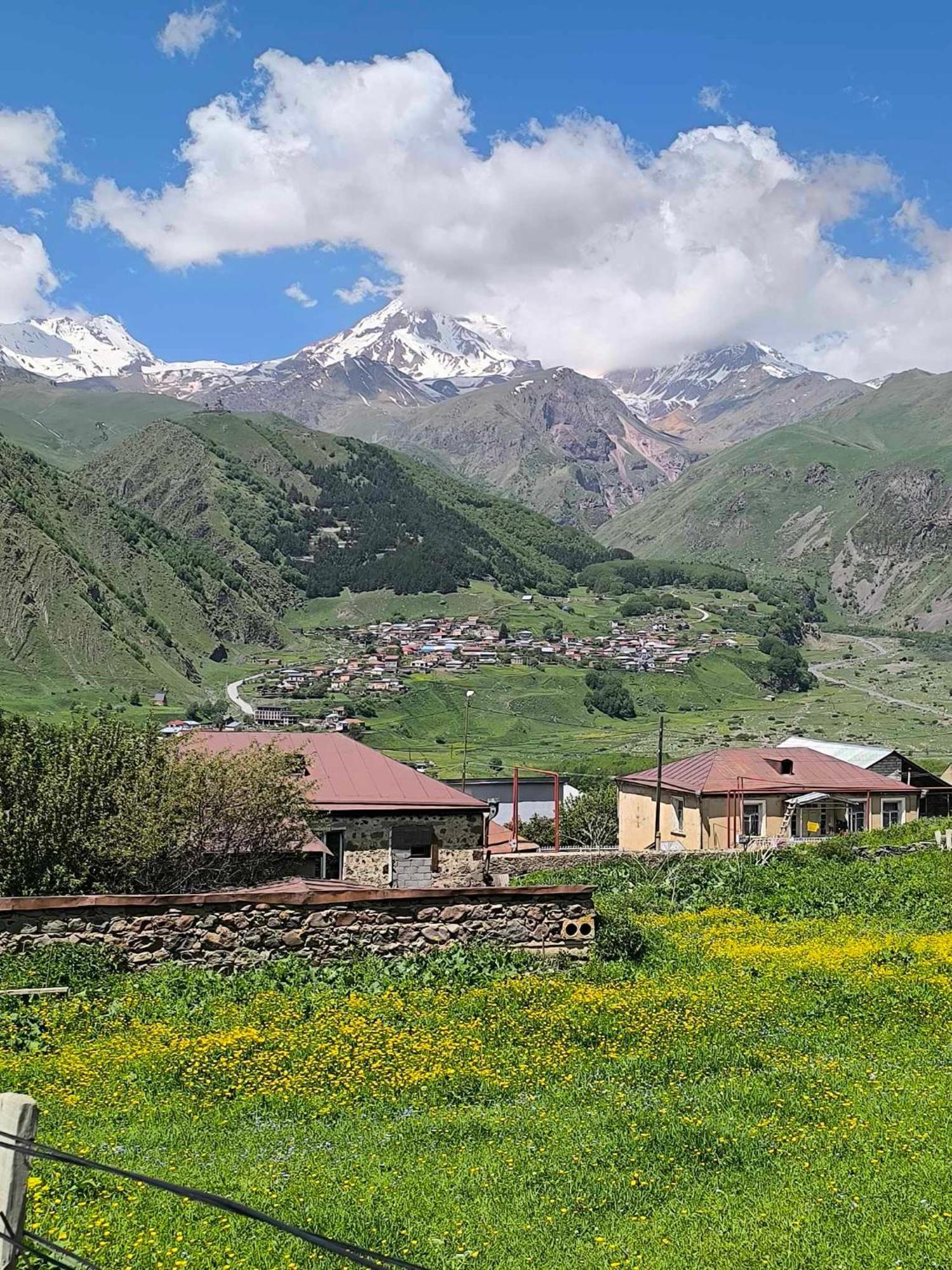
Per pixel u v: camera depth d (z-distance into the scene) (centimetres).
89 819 2753
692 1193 1002
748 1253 877
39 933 1852
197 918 1914
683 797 7025
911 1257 870
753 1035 1625
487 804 4253
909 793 7112
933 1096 1292
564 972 2011
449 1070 1357
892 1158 1085
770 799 6856
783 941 2725
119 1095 1246
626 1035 1569
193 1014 1628
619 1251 878
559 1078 1380
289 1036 1479
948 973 2102
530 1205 962
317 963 1941
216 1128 1148
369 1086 1301
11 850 2631
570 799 9925
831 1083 1359
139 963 1870
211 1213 903
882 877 3866
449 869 4150
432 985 1855
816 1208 963
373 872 4053
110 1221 874
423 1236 891
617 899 3559
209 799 3017
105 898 1881
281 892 1966
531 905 2100
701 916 3206
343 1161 1049
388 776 4262
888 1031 1672
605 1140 1124
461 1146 1109
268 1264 825
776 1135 1151
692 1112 1230
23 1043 1473
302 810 3231
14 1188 632
